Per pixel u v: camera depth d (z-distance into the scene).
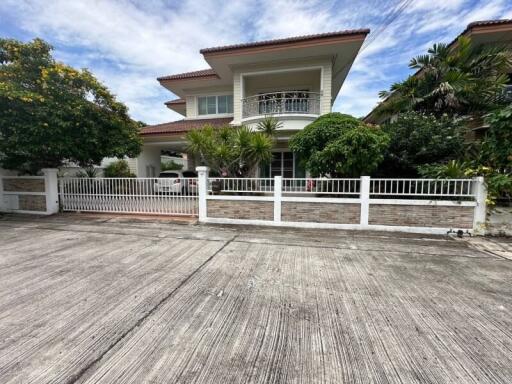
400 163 6.91
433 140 6.50
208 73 13.65
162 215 7.60
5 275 3.50
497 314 2.57
